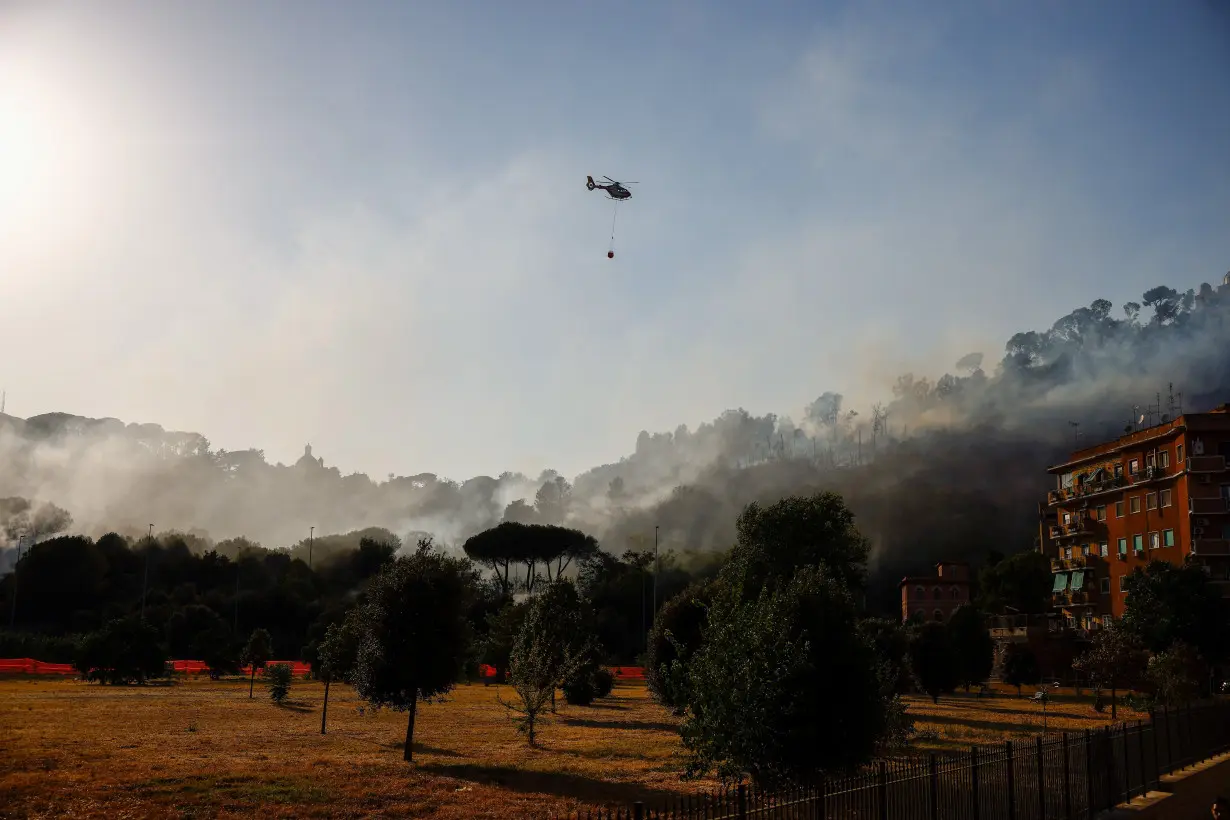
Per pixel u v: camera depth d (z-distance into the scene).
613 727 51.06
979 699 81.31
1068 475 103.62
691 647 54.84
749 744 20.77
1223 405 87.81
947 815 17.56
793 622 21.77
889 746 30.56
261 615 145.75
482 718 54.91
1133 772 24.62
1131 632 69.56
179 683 85.75
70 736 35.84
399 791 26.41
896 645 67.44
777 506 59.28
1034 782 20.50
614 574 163.38
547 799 26.00
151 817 21.69
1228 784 28.89
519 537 154.50
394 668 33.41
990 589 145.88
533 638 56.44
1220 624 70.56
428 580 34.62
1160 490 88.75
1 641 111.44
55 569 148.50
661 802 25.28
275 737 39.06
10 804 22.17
